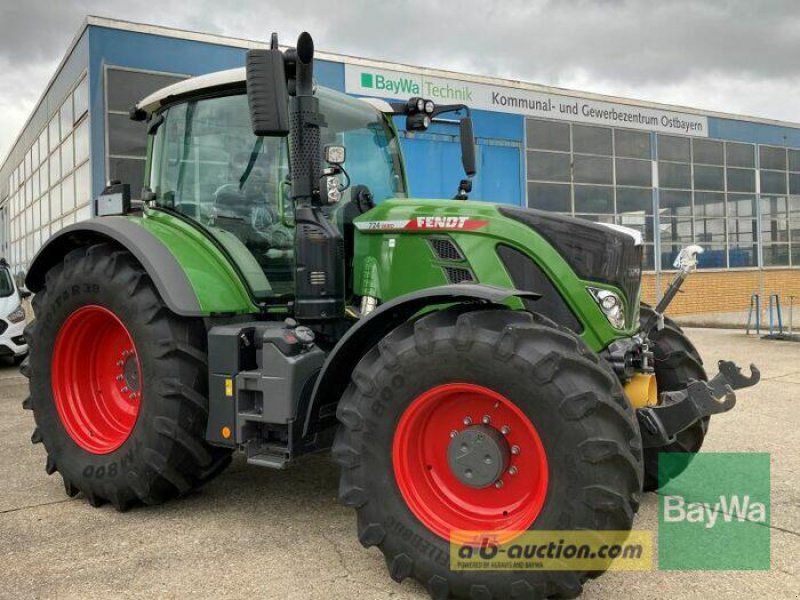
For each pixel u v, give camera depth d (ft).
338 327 12.00
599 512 7.99
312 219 11.43
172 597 8.90
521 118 46.37
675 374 13.06
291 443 10.47
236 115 12.92
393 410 9.07
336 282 11.55
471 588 8.46
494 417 8.97
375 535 9.10
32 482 14.01
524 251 10.66
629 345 10.77
